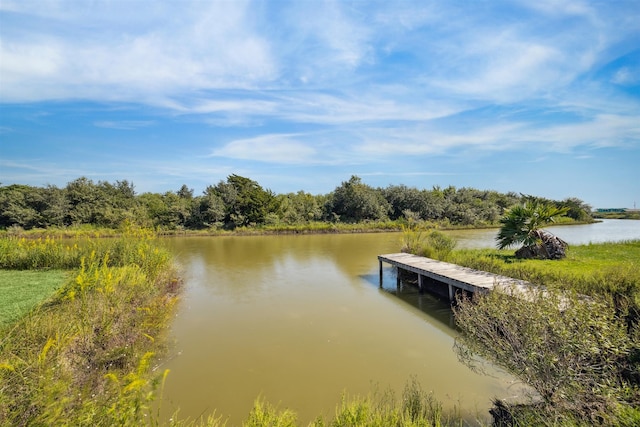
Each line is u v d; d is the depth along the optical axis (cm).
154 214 3297
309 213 3650
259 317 757
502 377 465
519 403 361
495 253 1161
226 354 575
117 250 1027
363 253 1712
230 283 1079
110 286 614
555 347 298
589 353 287
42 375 285
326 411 411
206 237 2781
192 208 3356
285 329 685
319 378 493
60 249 1073
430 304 837
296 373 509
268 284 1062
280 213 3603
